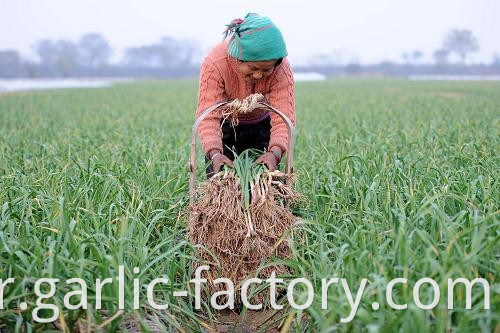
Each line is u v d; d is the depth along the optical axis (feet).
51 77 579.48
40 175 26.73
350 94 127.13
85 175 23.89
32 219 19.54
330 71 629.92
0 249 16.62
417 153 30.55
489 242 15.75
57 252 16.94
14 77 542.98
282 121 20.92
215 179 19.33
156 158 29.37
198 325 18.45
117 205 20.83
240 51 18.93
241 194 18.93
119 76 563.89
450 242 15.19
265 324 19.08
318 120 58.95
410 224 17.60
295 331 17.93
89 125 56.18
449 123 47.70
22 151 34.17
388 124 50.16
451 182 21.77
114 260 15.90
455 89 157.38
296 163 31.35
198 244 19.48
